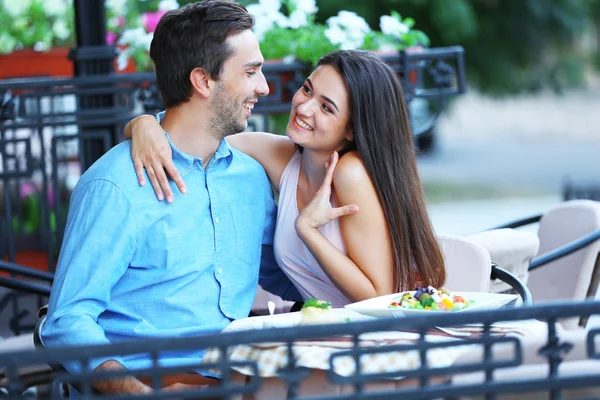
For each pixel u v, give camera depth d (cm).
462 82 588
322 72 355
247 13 344
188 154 345
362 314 309
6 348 432
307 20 601
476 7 1753
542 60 1833
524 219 514
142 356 328
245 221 358
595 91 3316
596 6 1880
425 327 224
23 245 664
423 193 362
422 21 1559
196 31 335
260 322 305
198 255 341
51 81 527
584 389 253
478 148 2609
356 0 1485
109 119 547
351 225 354
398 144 356
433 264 360
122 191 328
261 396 281
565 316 224
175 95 341
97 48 536
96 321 325
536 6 1761
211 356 285
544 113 3209
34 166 566
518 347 227
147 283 334
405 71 566
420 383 226
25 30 716
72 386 308
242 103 344
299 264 370
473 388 226
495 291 408
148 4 742
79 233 323
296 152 379
